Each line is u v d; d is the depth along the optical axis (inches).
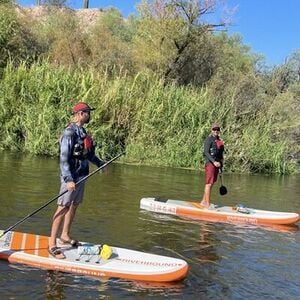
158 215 400.8
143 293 226.2
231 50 1569.9
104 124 811.4
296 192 628.4
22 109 816.9
